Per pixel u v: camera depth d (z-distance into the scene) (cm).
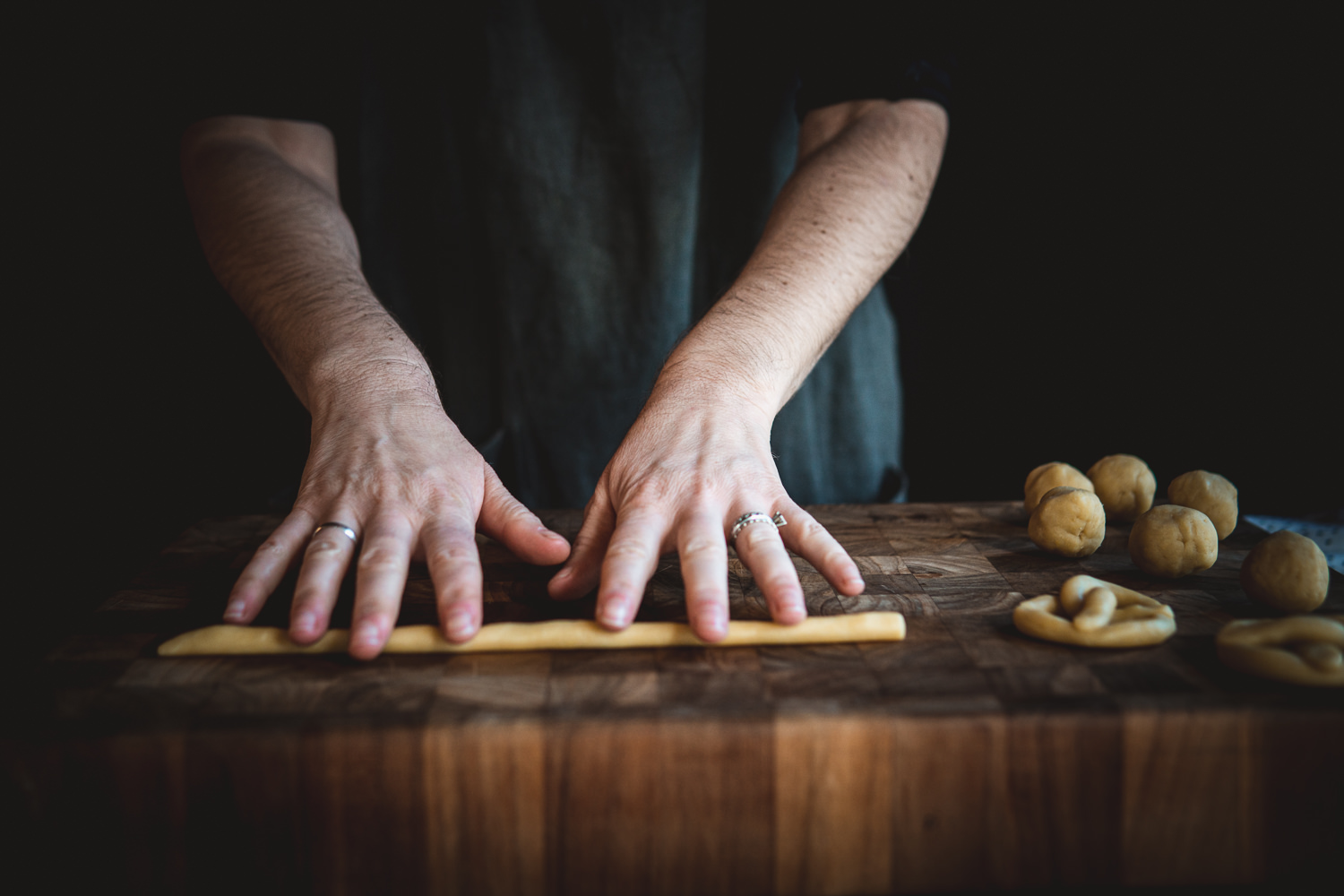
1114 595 51
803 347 65
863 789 42
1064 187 124
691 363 61
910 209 72
